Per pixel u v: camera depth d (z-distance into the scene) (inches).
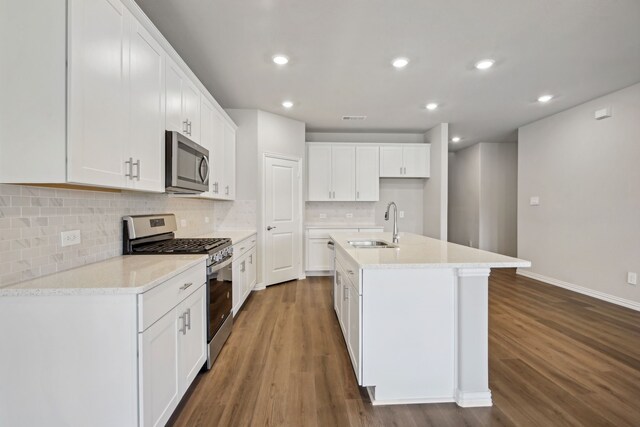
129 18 66.9
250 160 170.9
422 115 182.5
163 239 104.5
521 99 156.1
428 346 76.1
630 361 93.8
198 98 109.9
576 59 114.5
